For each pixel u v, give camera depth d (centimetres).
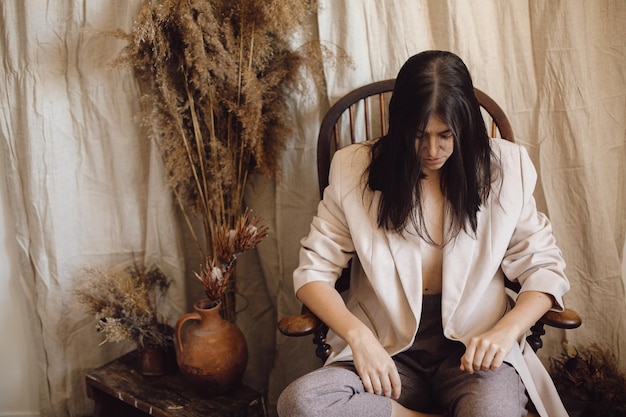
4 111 172
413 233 133
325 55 162
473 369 117
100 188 181
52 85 170
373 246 135
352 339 123
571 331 172
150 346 165
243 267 194
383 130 162
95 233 184
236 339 154
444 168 132
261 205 185
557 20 154
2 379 197
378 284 133
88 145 177
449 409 126
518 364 126
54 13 166
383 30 163
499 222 131
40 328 186
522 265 132
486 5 158
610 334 169
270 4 147
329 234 141
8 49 167
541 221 137
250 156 175
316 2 160
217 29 150
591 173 161
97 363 193
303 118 174
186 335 154
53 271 182
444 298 130
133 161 180
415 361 139
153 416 152
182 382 163
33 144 172
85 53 169
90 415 195
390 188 129
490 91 162
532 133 164
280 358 196
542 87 160
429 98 115
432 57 119
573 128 159
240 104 161
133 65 156
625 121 161
